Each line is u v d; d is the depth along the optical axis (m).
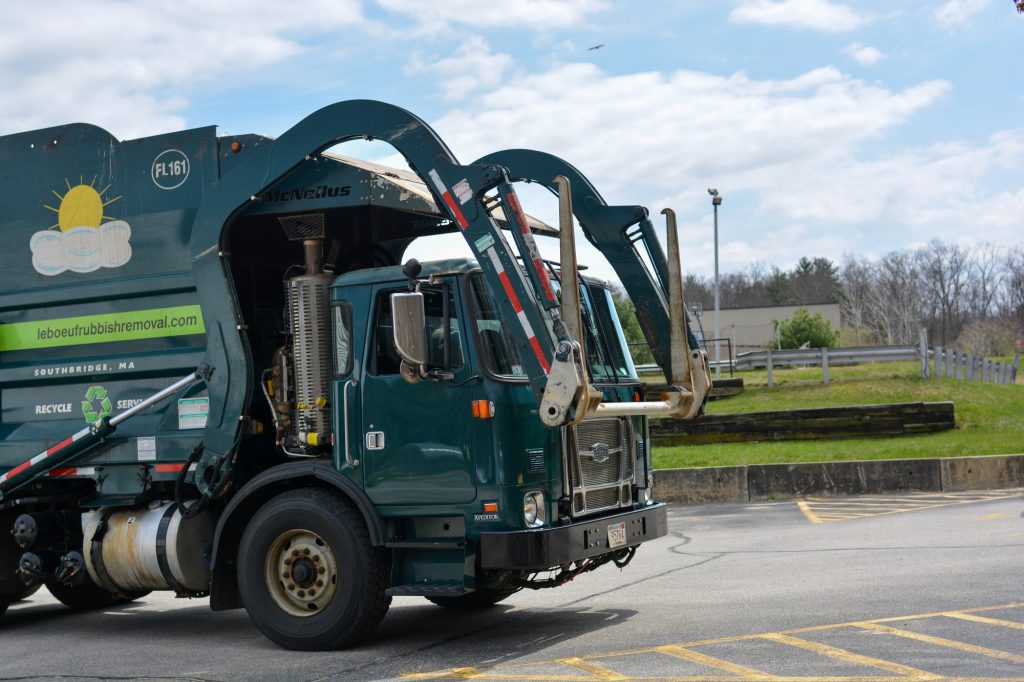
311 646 7.55
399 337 7.03
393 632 8.20
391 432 7.41
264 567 7.74
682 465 18.28
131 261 8.87
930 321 89.19
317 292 8.02
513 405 7.20
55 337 9.21
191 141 8.69
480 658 7.02
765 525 13.58
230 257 8.36
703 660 6.45
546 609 8.86
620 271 9.05
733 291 123.12
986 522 12.30
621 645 7.10
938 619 7.21
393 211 9.05
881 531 12.15
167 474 8.56
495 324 7.36
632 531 8.20
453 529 7.33
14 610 11.14
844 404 23.61
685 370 8.40
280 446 8.29
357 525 7.47
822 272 127.88
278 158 8.06
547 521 7.34
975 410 21.75
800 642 6.77
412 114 7.59
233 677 6.88
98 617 10.24
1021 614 7.23
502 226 8.14
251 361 8.22
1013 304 88.50
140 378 8.88
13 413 9.41
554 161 9.31
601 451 7.99
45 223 9.24
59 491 9.37
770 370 26.31
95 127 9.10
